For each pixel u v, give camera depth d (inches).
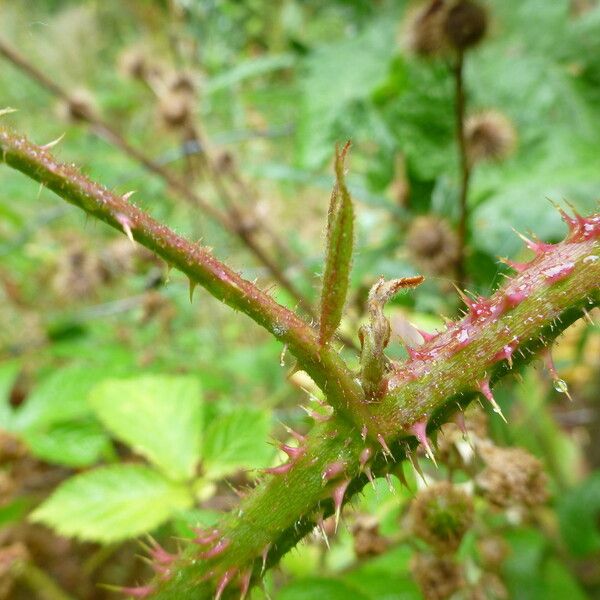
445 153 7.9
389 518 4.8
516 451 4.1
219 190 9.7
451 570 4.2
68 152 13.1
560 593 5.8
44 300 11.5
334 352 2.5
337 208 2.3
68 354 8.8
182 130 9.6
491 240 7.4
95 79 16.3
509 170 7.9
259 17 13.7
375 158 9.5
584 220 2.8
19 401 9.6
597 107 8.0
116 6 15.8
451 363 2.7
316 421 2.8
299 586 4.3
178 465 5.3
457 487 4.0
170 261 2.4
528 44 8.4
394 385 2.7
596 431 9.2
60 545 7.3
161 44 12.5
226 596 2.7
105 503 5.0
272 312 2.5
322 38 14.0
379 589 4.4
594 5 9.3
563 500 6.9
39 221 10.5
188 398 5.7
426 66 7.1
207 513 4.6
